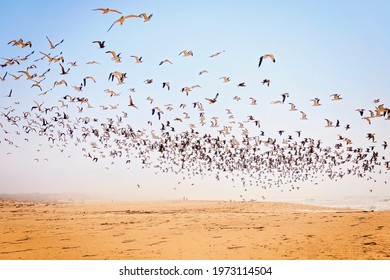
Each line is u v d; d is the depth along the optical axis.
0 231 17.89
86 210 35.12
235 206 39.53
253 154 37.81
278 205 40.16
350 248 12.46
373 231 15.51
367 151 32.75
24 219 24.45
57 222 22.42
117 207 40.53
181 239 15.55
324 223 18.88
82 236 16.48
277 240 14.80
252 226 19.42
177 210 34.88
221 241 14.89
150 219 24.08
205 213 29.39
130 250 13.12
